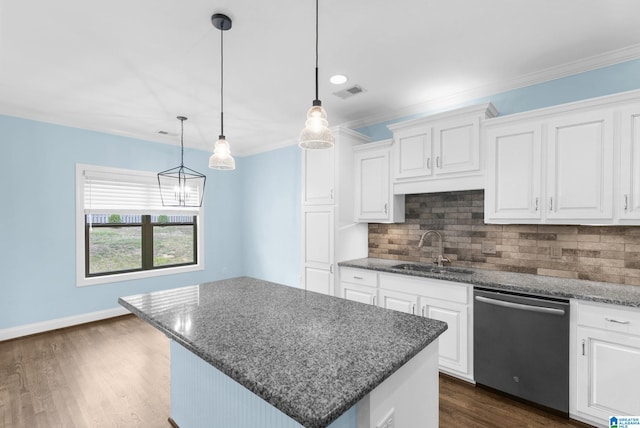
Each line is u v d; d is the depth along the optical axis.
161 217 4.60
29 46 2.10
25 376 2.60
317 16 1.65
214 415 1.61
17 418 2.07
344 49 2.18
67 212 3.69
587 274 2.36
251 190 5.29
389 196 3.15
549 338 2.03
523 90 2.64
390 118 3.49
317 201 3.44
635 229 2.18
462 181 2.65
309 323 1.39
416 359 1.27
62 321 3.66
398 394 1.15
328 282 3.33
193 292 1.95
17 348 3.12
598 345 1.88
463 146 2.62
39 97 2.99
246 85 2.76
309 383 0.89
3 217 3.30
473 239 2.92
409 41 2.08
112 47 2.13
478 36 2.03
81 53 2.20
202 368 1.69
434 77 2.61
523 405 2.17
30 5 1.69
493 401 2.22
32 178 3.46
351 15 1.81
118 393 2.37
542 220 2.26
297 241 4.59
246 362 1.02
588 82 2.36
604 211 2.03
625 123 1.96
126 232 4.27
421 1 1.70
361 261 3.36
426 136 2.82
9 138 3.33
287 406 0.80
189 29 1.93
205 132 4.21
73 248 3.73
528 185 2.31
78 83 2.68
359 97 3.02
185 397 1.88
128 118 3.61
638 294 1.92
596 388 1.89
